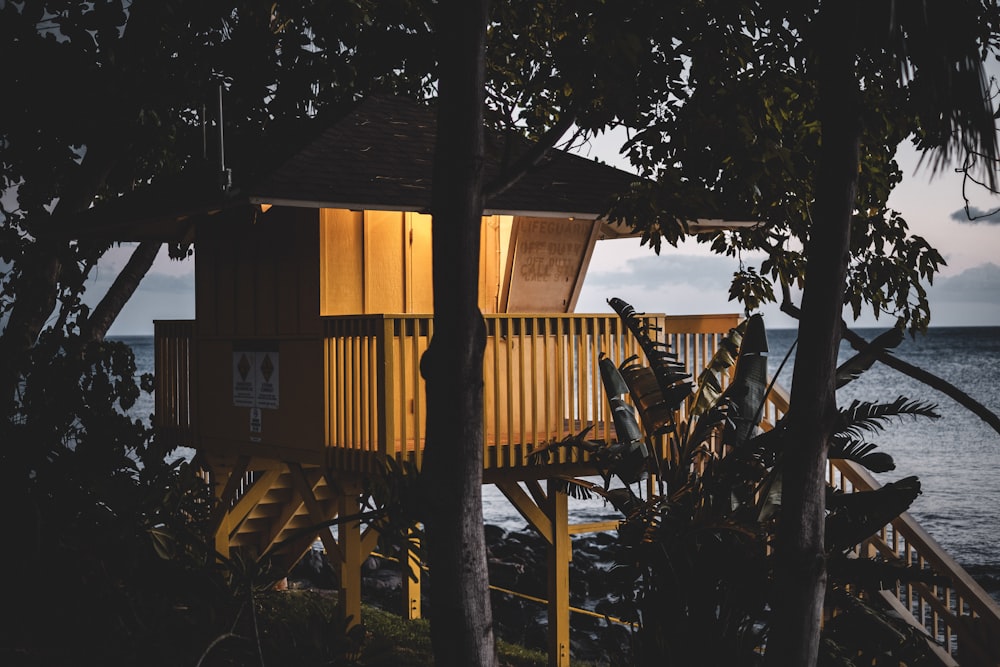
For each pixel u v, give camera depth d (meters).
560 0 8.05
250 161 11.29
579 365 11.29
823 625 9.04
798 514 7.09
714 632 9.17
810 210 10.16
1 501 10.00
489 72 9.20
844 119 6.89
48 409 11.67
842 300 7.02
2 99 12.11
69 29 11.95
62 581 9.74
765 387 9.91
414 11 8.07
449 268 6.20
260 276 12.24
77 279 13.38
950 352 114.56
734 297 12.05
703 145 7.66
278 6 11.42
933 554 9.98
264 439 12.16
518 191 11.20
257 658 7.91
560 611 11.45
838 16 6.86
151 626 8.98
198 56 11.71
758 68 8.66
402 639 12.78
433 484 6.25
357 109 12.31
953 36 6.66
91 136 12.72
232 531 12.71
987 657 9.62
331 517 13.37
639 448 9.83
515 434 11.46
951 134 6.79
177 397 14.24
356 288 11.37
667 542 9.08
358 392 10.86
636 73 7.33
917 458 50.38
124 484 8.89
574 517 33.47
